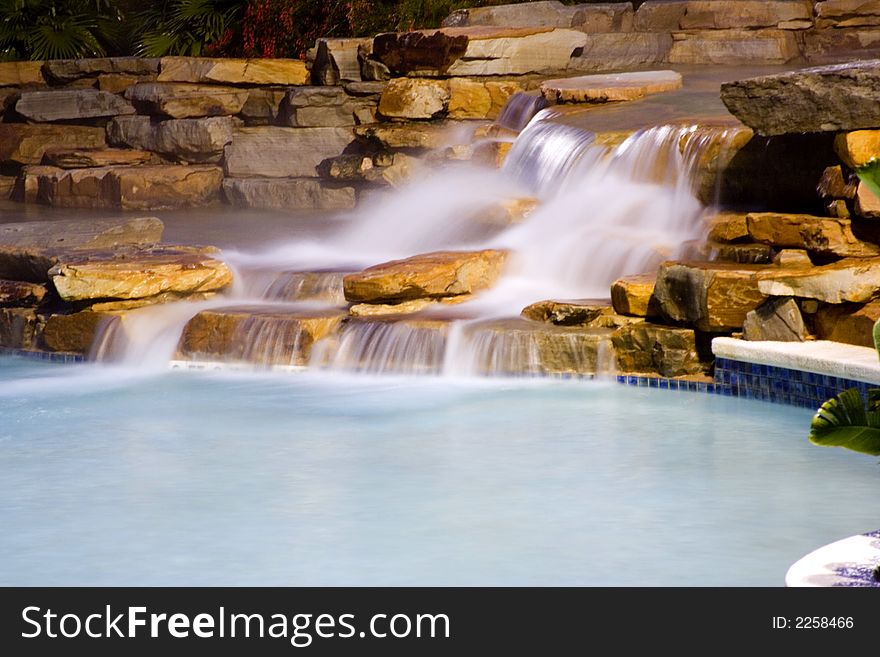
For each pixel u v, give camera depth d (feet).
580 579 20.89
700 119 41.34
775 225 34.01
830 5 60.23
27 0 75.56
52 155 64.23
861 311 31.60
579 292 39.09
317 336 36.60
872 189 19.72
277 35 68.08
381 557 22.12
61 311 40.29
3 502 25.53
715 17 61.00
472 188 49.57
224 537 23.31
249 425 31.12
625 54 60.29
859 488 25.54
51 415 32.53
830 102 33.01
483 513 24.39
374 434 30.01
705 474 26.55
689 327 34.01
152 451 29.09
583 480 26.30
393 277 37.40
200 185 61.77
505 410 31.91
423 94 56.18
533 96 53.83
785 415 31.04
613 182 42.78
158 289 39.45
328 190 59.36
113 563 22.08
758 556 21.80
